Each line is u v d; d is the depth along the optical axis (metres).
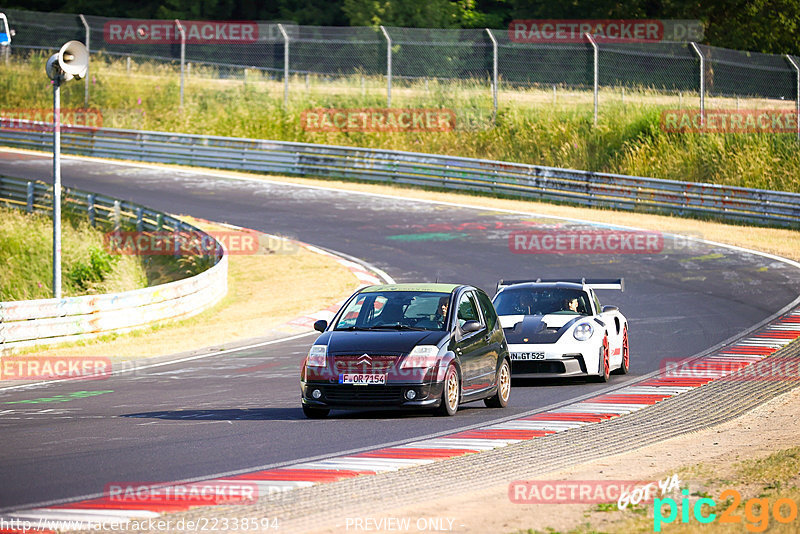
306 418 43.41
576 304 57.56
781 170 140.00
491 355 46.28
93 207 119.06
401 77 181.38
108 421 43.00
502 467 32.53
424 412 44.72
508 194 139.25
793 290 87.81
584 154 153.62
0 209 124.75
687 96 168.50
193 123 177.62
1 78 193.25
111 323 73.44
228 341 72.88
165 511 26.48
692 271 96.69
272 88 188.00
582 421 42.22
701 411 44.31
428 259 102.81
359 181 151.25
